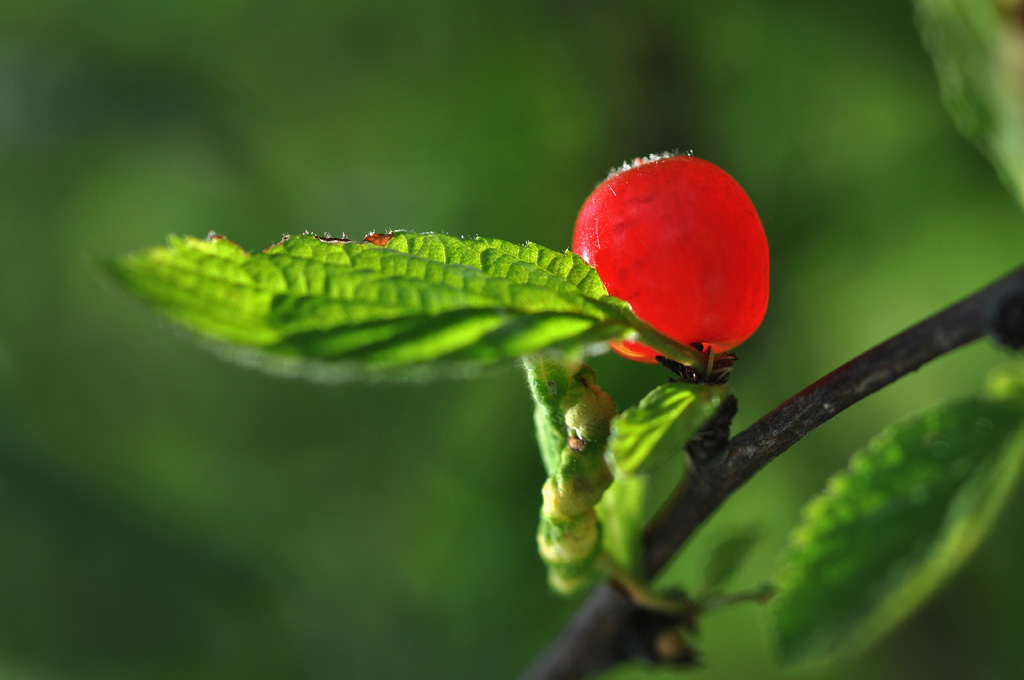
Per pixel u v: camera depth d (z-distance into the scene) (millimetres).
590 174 544
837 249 521
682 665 270
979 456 257
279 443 547
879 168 520
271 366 232
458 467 499
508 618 466
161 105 565
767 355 526
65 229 598
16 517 482
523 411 490
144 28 558
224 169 581
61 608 490
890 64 508
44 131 553
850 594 261
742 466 253
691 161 248
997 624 455
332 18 556
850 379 247
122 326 601
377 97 570
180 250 233
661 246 246
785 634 263
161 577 495
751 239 247
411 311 236
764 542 588
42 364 587
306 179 586
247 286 234
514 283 239
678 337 248
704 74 542
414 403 519
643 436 244
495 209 540
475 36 552
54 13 560
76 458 522
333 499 528
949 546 261
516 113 554
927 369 573
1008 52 244
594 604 272
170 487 542
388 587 507
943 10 247
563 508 253
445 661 477
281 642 498
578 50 545
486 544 482
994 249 525
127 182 585
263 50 569
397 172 568
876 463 259
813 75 527
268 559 510
